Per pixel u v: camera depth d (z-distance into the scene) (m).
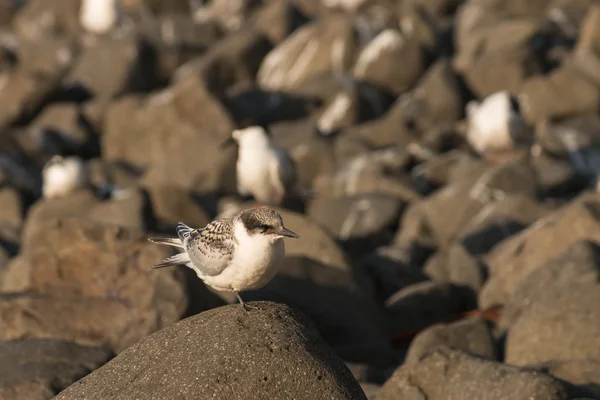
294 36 26.28
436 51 25.78
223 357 7.00
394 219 16.42
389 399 8.68
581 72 21.45
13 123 24.77
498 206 15.46
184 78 25.16
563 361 8.74
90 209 17.59
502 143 18.09
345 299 11.68
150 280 10.27
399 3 29.02
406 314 12.03
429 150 19.86
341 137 20.64
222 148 18.59
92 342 10.08
